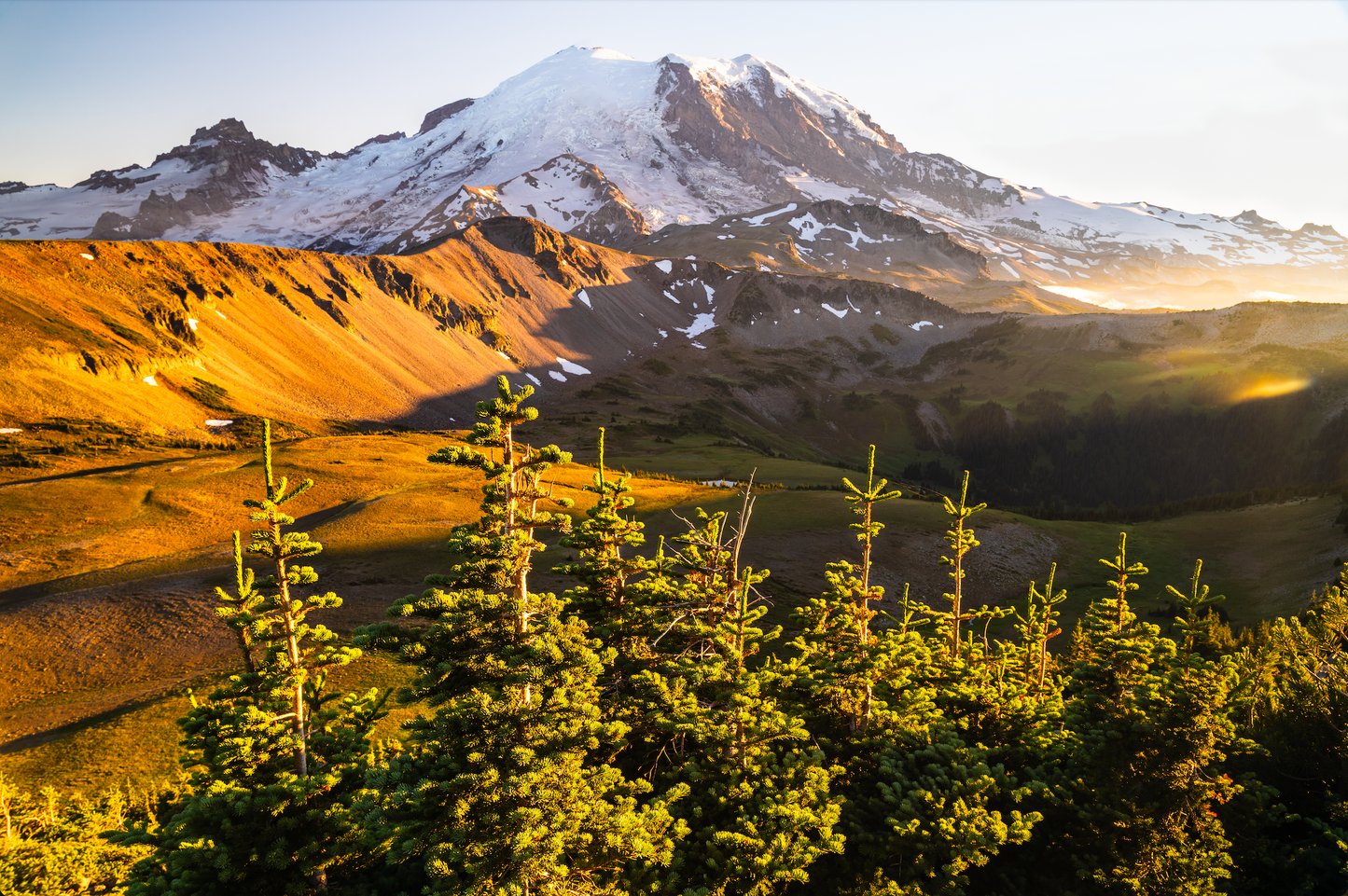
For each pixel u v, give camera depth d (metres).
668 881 19.08
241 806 16.16
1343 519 96.19
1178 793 22.80
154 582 64.81
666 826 19.34
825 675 25.73
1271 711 28.94
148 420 127.62
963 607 80.44
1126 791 23.27
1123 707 24.81
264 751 17.77
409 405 198.12
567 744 16.62
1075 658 42.34
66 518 79.56
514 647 16.59
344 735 20.08
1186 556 100.94
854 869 22.02
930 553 90.25
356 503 89.56
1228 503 127.44
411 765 17.72
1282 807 24.50
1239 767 27.41
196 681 47.72
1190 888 21.80
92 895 23.75
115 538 77.00
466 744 16.17
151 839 17.09
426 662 16.84
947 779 22.38
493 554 16.89
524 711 16.31
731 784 21.03
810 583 75.44
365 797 17.19
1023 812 24.38
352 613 58.53
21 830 25.94
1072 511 136.75
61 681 49.31
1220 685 23.06
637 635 25.17
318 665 18.39
